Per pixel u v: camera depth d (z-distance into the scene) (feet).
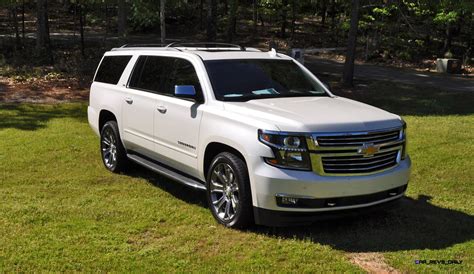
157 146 19.71
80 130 32.01
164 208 17.94
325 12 121.29
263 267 13.47
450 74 73.15
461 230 16.44
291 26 115.03
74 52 75.97
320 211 14.88
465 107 44.39
